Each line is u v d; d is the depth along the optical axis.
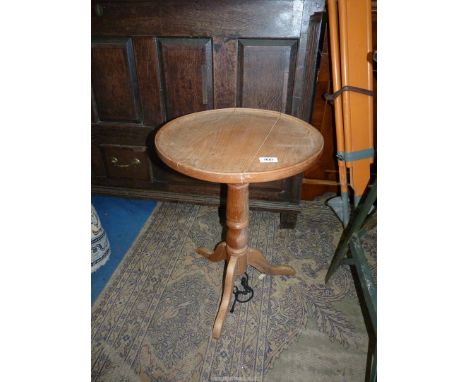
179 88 1.48
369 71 1.33
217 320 1.21
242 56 1.35
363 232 1.30
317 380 1.10
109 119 1.64
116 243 1.67
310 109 1.41
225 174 0.87
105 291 1.41
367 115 1.38
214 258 1.51
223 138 1.07
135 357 1.16
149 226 1.80
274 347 1.19
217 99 1.47
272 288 1.43
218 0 1.26
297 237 1.72
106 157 1.76
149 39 1.39
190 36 1.35
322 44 1.48
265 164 0.92
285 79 1.37
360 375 1.11
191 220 1.85
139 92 1.53
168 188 1.81
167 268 1.53
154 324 1.27
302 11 1.22
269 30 1.28
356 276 1.49
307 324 1.28
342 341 1.21
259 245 1.67
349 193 1.89
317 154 0.98
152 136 1.65
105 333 1.24
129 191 1.84
